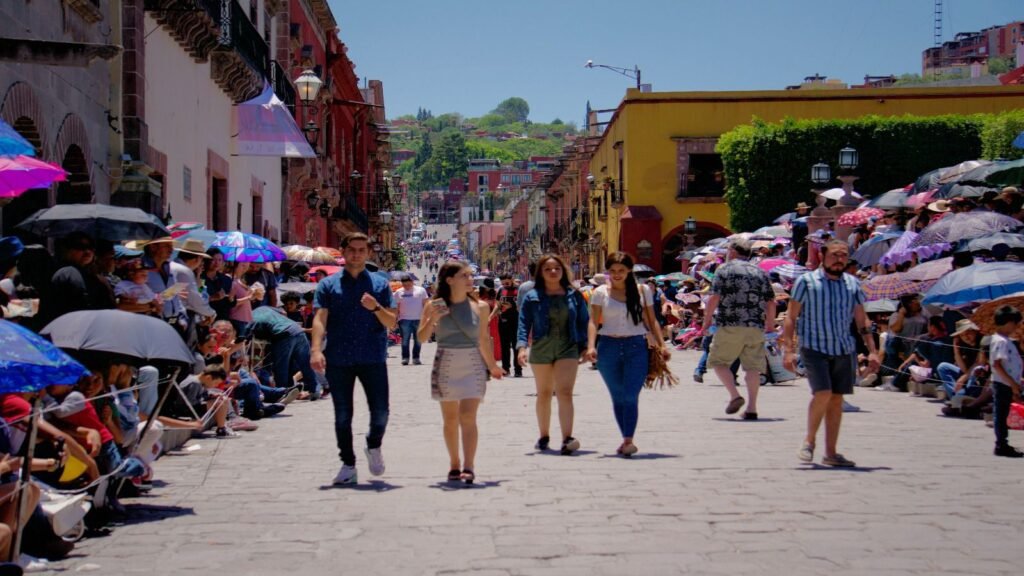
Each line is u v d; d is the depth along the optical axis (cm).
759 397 1534
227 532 713
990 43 14750
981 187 2098
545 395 1055
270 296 1888
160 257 1226
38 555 652
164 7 1914
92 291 997
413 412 1405
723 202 4716
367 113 6400
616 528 705
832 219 2677
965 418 1298
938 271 1605
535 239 9312
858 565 609
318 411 1464
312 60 4000
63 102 1486
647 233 4706
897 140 4066
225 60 2414
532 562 620
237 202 2748
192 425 984
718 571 597
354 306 898
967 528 700
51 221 1180
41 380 590
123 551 666
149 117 1875
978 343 1347
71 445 721
